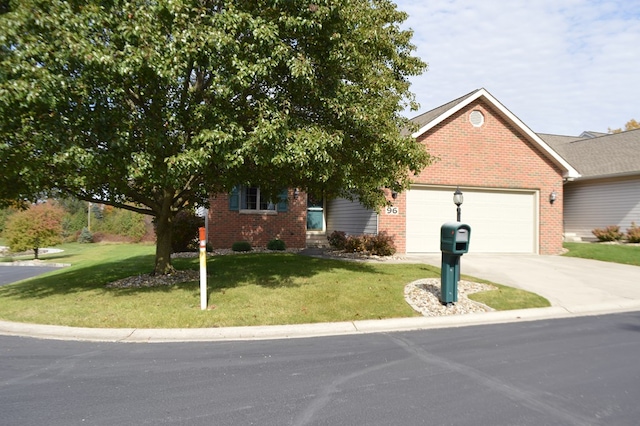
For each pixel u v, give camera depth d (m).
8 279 16.31
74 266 16.80
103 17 6.94
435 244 15.90
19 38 6.59
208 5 8.27
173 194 10.69
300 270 11.50
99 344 6.46
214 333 6.93
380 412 4.10
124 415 4.04
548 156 17.19
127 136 7.28
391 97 10.65
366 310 8.09
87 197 9.97
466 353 6.00
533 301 9.09
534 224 17.12
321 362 5.61
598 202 19.48
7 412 4.10
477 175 16.31
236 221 17.38
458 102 16.27
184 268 12.19
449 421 3.91
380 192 12.79
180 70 6.99
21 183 8.77
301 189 11.70
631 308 9.10
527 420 3.94
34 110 6.99
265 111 7.61
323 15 7.61
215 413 4.08
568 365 5.49
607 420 3.95
